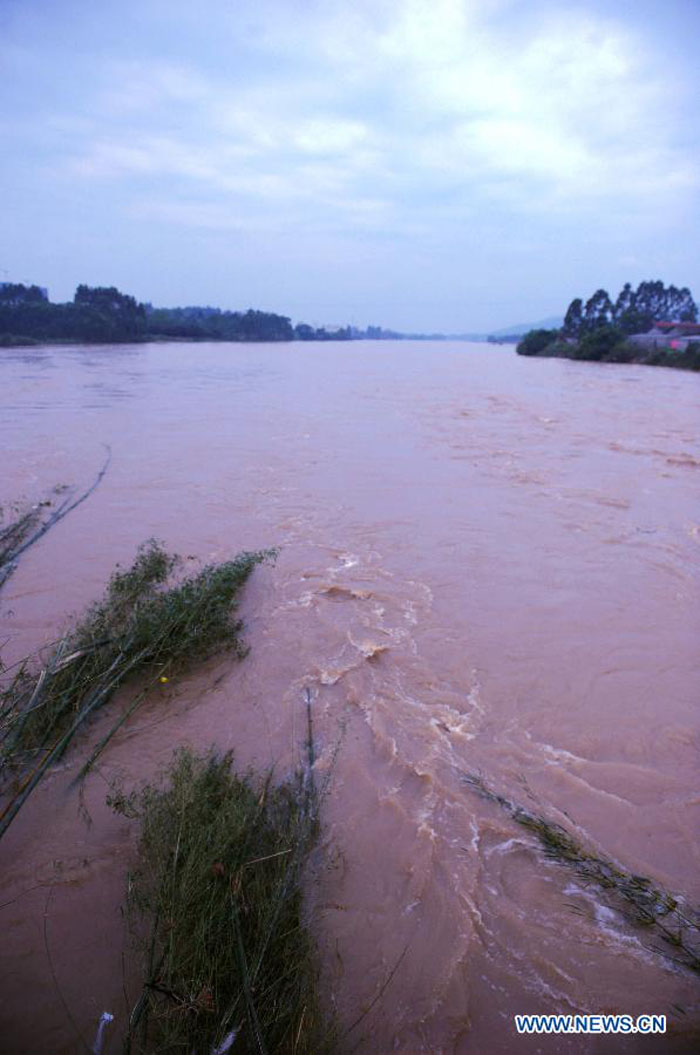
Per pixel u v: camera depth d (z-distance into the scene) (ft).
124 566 29.35
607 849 14.16
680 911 12.65
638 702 19.51
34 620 23.95
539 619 24.68
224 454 54.34
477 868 13.52
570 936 12.10
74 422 69.10
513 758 16.97
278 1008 9.91
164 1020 9.91
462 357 256.32
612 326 217.36
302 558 30.66
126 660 19.70
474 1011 10.75
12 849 13.73
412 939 11.93
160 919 11.50
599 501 40.52
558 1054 10.15
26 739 16.66
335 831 14.35
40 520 35.99
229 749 16.97
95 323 252.01
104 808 14.82
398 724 18.17
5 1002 10.71
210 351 241.35
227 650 21.61
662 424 71.72
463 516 37.35
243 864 11.87
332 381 129.08
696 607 25.95
